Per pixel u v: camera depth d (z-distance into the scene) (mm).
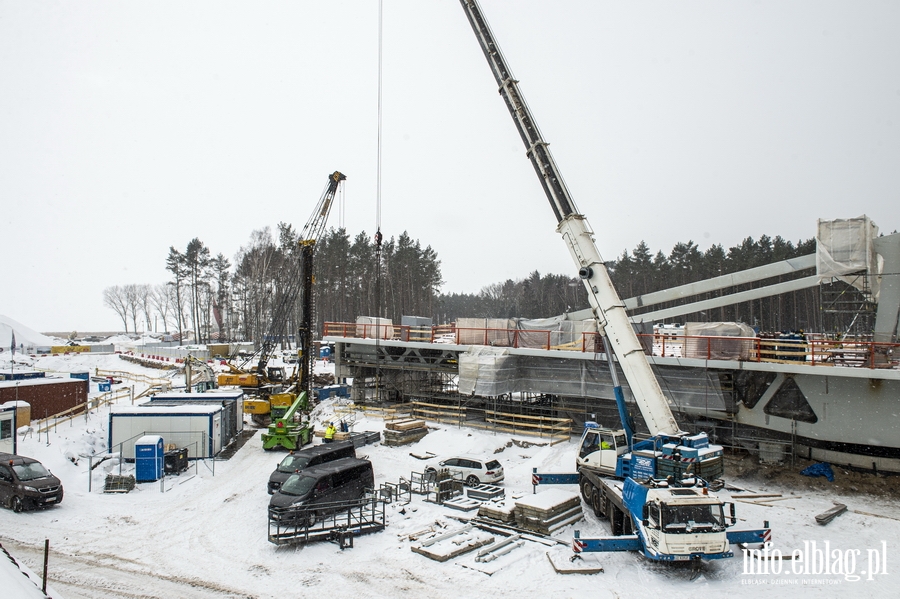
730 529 17578
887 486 23219
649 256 93875
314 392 44188
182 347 84938
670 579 15180
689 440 18484
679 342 31781
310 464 23375
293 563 16531
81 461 27984
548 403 37219
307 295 42156
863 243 24828
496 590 14625
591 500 20641
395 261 93500
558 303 112625
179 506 21875
